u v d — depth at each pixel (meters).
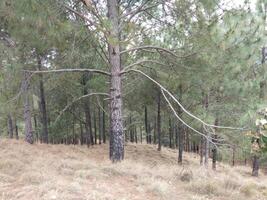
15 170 7.75
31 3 8.36
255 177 18.02
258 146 3.60
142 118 30.05
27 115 14.59
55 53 12.10
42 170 7.74
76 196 6.06
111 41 8.85
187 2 9.91
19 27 8.94
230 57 9.58
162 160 18.30
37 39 9.45
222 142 10.83
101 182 7.54
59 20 9.12
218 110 12.82
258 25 9.16
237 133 10.09
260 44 9.29
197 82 10.78
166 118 25.95
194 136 18.30
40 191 6.05
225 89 10.94
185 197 7.32
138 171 8.86
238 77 10.55
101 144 22.66
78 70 10.85
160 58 11.88
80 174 7.81
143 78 16.88
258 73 11.14
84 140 30.31
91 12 9.70
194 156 23.41
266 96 10.88
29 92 12.38
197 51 9.88
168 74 11.52
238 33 9.08
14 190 6.22
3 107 10.72
